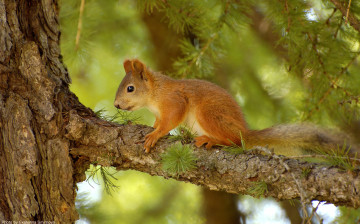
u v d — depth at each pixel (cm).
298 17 900
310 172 648
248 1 1020
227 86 1382
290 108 1334
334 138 916
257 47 1416
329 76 967
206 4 1008
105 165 757
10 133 709
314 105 1028
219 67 1353
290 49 953
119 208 1368
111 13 1490
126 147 753
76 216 732
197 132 967
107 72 1543
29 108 735
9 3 785
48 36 842
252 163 688
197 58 1084
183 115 959
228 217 1347
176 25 1097
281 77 1362
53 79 797
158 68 1421
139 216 1354
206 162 718
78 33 852
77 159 760
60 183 725
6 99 727
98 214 1128
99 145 754
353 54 991
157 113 1026
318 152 852
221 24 1015
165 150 752
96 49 1441
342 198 622
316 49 947
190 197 1433
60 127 743
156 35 1427
